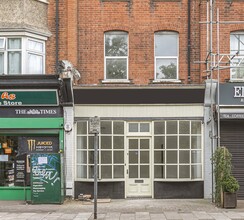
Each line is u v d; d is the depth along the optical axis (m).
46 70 15.71
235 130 15.34
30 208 13.64
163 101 15.41
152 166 15.54
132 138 15.66
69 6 15.75
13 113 15.29
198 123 15.50
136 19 15.78
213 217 12.00
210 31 14.67
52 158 14.36
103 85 15.21
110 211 13.09
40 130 15.36
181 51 15.71
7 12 15.24
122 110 15.52
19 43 15.30
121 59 15.88
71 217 12.19
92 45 15.80
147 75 15.66
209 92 15.16
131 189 15.62
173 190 15.45
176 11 15.78
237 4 15.66
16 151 15.61
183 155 15.48
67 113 15.27
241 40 15.76
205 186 15.35
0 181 15.57
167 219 11.77
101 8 15.84
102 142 15.54
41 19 15.71
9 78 14.77
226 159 13.75
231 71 15.66
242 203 14.48
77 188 15.45
